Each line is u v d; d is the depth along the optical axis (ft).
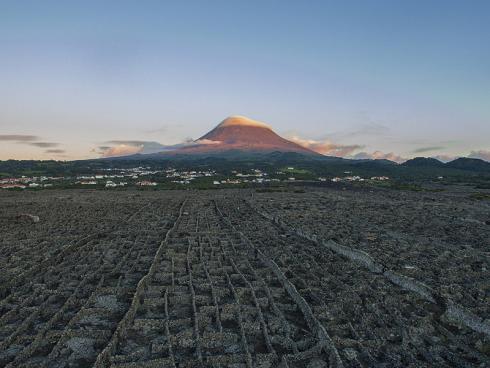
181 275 147.13
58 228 238.07
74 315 109.19
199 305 119.34
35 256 166.91
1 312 111.86
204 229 244.01
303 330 102.68
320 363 86.12
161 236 217.77
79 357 88.99
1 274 141.59
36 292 124.98
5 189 563.89
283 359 84.17
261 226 258.78
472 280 140.05
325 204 391.65
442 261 164.45
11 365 83.35
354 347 93.50
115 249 187.62
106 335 97.81
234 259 169.37
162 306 118.83
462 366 84.58
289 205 379.96
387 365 85.51
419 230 242.78
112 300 122.21
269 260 159.94
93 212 318.24
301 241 211.00
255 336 99.76
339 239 205.26
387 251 180.65
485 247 195.21
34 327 102.94
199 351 88.79
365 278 144.56
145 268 155.53
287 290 131.75
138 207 357.61
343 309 115.75
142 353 90.12
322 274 150.61
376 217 297.12
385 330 101.45
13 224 251.80
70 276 142.41
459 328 104.88
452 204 394.32
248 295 127.44
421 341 96.07
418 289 128.57
